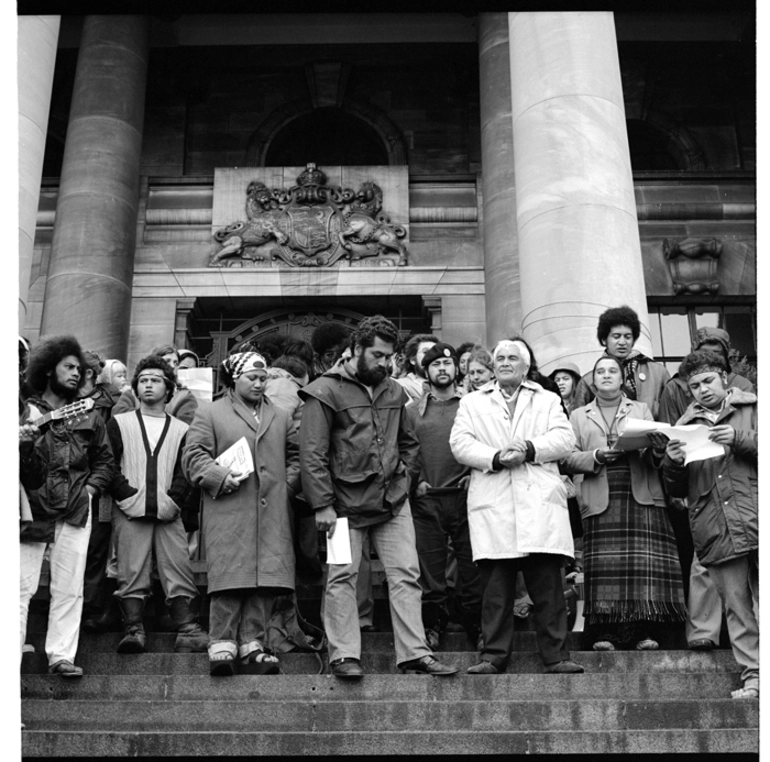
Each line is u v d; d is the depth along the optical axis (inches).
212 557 250.5
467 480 284.2
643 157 812.0
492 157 650.2
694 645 257.8
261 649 249.3
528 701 226.7
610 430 281.4
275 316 724.7
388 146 798.5
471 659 256.2
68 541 252.1
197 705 225.6
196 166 795.4
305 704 224.5
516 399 264.8
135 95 687.7
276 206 730.8
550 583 246.8
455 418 269.7
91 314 617.0
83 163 652.7
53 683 242.4
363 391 260.4
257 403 270.7
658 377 309.4
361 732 213.3
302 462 250.8
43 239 721.0
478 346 307.4
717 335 304.8
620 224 432.1
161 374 290.8
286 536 257.4
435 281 714.8
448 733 212.5
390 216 729.6
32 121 490.3
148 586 271.7
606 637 270.4
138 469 277.9
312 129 820.6
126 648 259.3
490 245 629.3
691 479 252.8
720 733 211.5
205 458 257.0
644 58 815.1
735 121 804.6
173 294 713.0
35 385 267.6
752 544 241.8
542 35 466.3
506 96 662.5
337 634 242.4
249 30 807.7
